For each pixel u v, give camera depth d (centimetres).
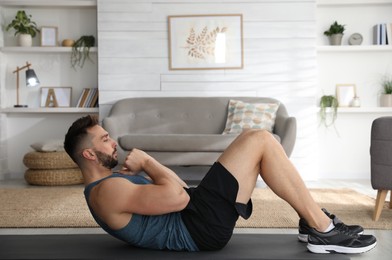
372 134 288
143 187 173
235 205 179
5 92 560
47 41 552
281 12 525
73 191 423
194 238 181
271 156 186
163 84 531
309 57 523
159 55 531
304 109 524
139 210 172
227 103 511
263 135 186
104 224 183
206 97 516
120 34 529
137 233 181
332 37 536
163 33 531
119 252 184
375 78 551
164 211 173
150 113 509
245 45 528
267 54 527
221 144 439
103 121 468
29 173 478
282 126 460
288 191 189
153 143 443
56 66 562
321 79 554
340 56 552
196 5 529
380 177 284
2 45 550
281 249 193
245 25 527
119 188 171
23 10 557
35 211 324
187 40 530
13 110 537
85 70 562
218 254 181
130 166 186
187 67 530
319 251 189
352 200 368
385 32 534
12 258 176
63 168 476
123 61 530
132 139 446
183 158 445
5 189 437
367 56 551
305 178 523
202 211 178
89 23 559
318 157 553
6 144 560
